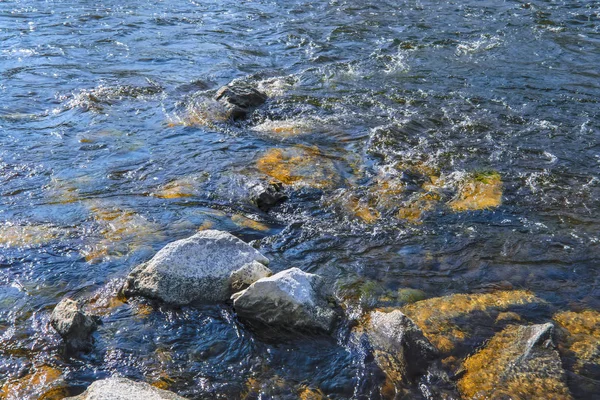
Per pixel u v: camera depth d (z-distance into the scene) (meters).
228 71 13.59
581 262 7.11
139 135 10.34
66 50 14.67
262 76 13.33
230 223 7.80
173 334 5.91
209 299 6.33
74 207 8.09
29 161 9.34
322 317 5.96
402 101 11.85
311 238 7.54
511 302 6.39
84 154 9.63
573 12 17.42
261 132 10.59
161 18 17.50
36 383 5.30
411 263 7.07
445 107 11.54
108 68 13.60
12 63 13.68
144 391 4.87
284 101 11.91
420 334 5.73
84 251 7.15
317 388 5.34
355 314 6.18
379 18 17.38
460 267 7.02
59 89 12.29
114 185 8.70
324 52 14.77
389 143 10.11
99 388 4.79
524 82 12.69
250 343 5.81
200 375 5.46
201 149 9.85
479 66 13.63
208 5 18.97
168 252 6.50
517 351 5.64
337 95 12.20
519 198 8.50
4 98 11.72
